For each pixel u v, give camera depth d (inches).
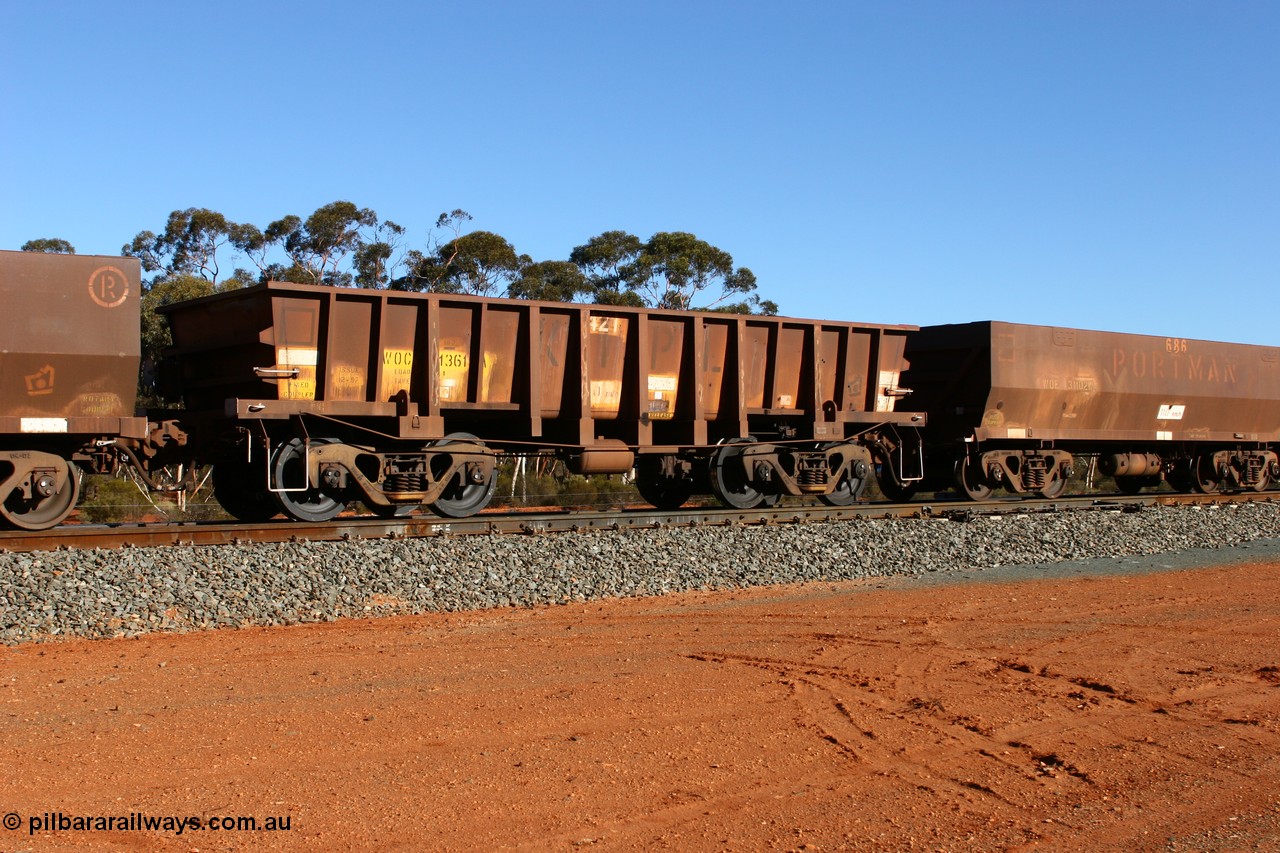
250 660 375.9
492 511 789.9
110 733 287.3
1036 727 306.5
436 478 622.2
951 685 353.4
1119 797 251.0
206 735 286.0
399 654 388.2
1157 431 978.7
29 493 510.0
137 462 564.7
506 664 373.7
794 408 754.2
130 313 530.3
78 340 515.2
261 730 291.0
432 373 609.6
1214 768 272.5
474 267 1769.2
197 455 601.0
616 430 702.5
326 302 579.5
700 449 721.6
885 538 647.8
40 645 395.2
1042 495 930.1
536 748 278.5
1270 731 305.4
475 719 303.1
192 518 890.7
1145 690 349.1
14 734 286.0
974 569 626.8
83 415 524.1
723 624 454.0
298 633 425.4
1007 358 850.1
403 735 287.7
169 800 240.1
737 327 720.3
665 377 701.3
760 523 656.4
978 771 268.4
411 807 236.7
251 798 241.4
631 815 234.2
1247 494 966.4
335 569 482.3
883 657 393.4
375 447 609.0
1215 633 445.1
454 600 485.7
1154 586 569.0
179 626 425.4
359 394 598.9
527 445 661.3
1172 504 878.4
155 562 457.1
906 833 227.1
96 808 234.8
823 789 253.3
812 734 295.6
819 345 756.6
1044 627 453.7
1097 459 1052.5
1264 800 250.1
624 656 389.1
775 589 550.9
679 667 372.5
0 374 499.5
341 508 621.6
